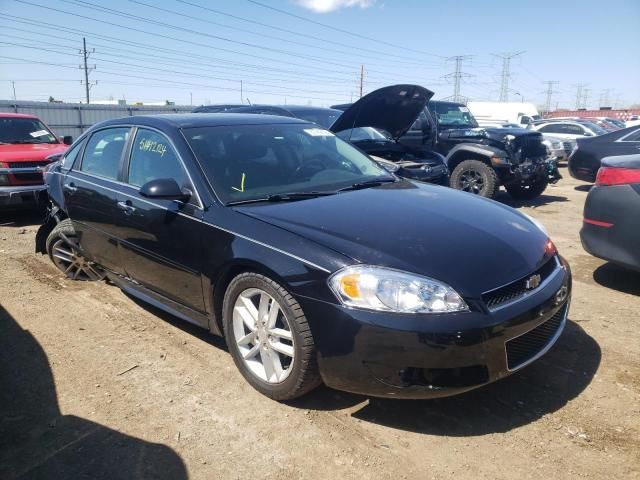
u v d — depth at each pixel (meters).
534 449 2.59
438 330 2.47
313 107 9.38
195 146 3.62
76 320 4.22
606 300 4.47
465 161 9.25
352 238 2.79
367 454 2.59
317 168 3.91
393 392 2.56
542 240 3.23
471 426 2.78
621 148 10.09
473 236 2.94
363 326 2.53
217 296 3.29
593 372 3.28
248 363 3.13
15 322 4.20
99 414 2.96
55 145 9.38
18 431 2.83
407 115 7.55
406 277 2.55
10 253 6.22
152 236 3.64
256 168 3.64
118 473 2.50
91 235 4.45
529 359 2.79
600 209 4.37
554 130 18.59
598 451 2.56
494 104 29.69
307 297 2.70
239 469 2.51
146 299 4.03
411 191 3.72
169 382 3.27
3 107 31.33
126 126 4.27
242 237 3.01
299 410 2.96
